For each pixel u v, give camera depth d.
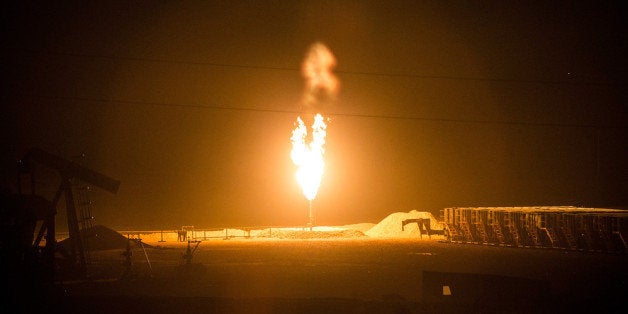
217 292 27.19
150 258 38.66
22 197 28.38
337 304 23.34
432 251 42.72
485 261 37.31
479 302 24.34
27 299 24.08
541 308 23.58
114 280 30.34
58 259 30.42
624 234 40.78
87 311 22.94
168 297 24.52
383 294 26.53
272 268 34.12
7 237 26.36
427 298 25.62
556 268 34.25
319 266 34.91
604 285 28.69
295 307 23.08
